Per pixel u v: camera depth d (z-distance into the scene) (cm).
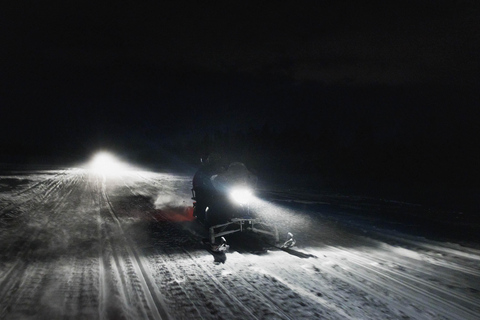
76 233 838
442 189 2158
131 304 439
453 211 1289
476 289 505
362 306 440
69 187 1914
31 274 543
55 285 500
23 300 446
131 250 698
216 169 923
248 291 485
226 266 599
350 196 1727
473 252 714
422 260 652
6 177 2292
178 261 626
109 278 533
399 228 955
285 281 527
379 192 1952
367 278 545
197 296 466
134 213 1157
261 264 612
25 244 720
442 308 438
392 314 419
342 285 512
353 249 727
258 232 845
